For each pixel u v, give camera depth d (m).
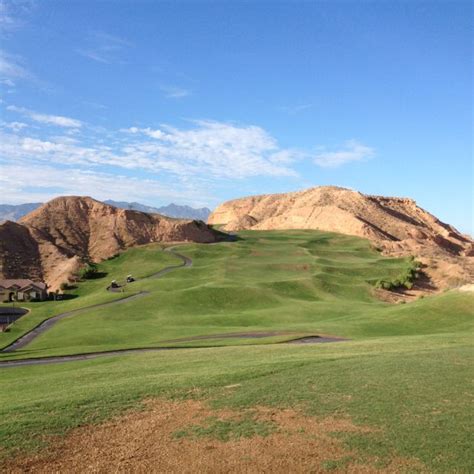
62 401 25.56
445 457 18.16
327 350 37.91
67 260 164.88
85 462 19.39
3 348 67.12
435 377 26.58
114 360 43.66
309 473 17.92
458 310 66.62
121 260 164.00
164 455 19.67
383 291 122.06
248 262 149.88
